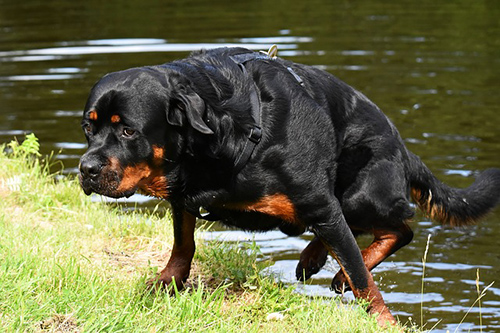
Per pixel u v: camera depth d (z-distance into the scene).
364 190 7.45
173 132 6.29
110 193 6.03
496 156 12.67
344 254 6.93
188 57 7.09
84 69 18.03
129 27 23.08
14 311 5.84
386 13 25.95
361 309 6.80
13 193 10.02
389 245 7.76
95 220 9.27
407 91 16.47
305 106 6.73
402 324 7.74
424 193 8.24
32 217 9.27
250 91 6.61
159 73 6.29
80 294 6.36
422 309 8.12
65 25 23.75
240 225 7.08
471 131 14.00
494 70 18.22
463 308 8.16
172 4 28.19
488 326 7.76
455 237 10.17
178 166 6.45
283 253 9.52
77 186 10.66
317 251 8.11
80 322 5.91
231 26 22.86
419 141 13.48
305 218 6.80
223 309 6.95
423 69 18.27
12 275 6.53
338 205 6.87
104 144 6.04
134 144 6.07
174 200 6.84
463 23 24.08
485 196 8.43
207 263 8.30
